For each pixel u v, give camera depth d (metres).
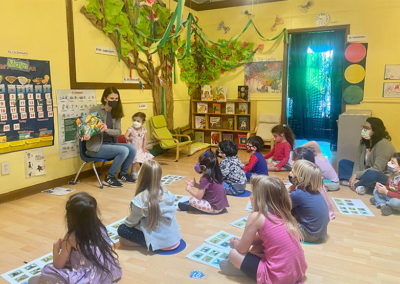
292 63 6.62
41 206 3.54
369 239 2.73
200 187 3.20
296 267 1.90
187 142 5.94
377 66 5.84
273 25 6.56
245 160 5.74
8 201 3.69
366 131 3.99
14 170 3.75
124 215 3.26
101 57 4.84
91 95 4.69
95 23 4.67
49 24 4.02
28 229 2.96
